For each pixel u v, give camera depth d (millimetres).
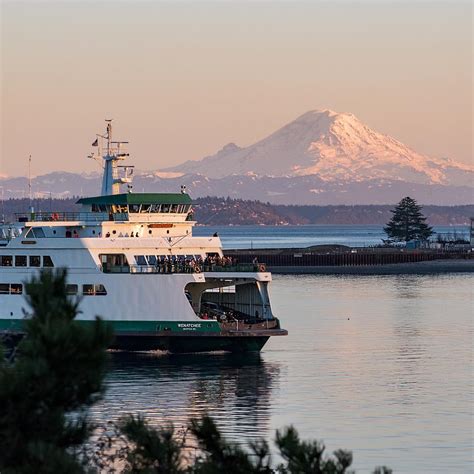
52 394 50344
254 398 142375
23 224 181500
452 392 147375
